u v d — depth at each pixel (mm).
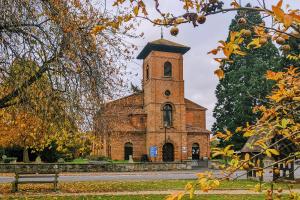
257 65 46312
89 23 11594
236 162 3137
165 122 47719
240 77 47938
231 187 17047
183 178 24891
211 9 2887
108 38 12375
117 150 46531
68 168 31594
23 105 10508
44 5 10648
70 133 13648
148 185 18656
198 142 49625
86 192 15672
